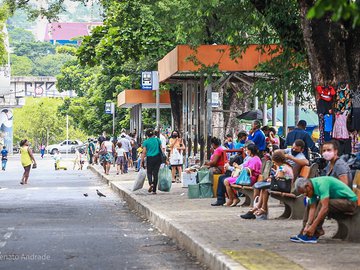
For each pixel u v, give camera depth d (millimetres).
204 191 28562
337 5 7480
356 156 17297
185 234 17062
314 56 19688
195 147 42750
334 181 15273
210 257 14039
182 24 37250
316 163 18688
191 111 45031
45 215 26000
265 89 28641
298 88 27891
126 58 42188
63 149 158250
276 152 20234
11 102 147750
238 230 17781
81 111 112812
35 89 170750
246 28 29234
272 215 21469
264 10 24297
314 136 37406
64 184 47562
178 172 39969
